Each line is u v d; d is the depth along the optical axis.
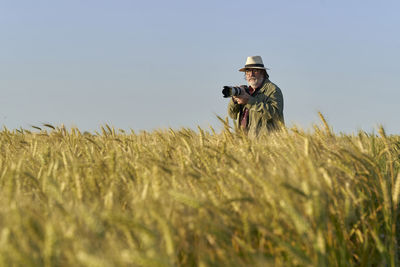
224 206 2.22
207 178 2.60
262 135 4.58
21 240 1.59
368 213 2.84
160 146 4.32
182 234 1.99
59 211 1.83
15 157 4.18
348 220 2.42
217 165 3.21
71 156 3.75
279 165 2.84
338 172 2.93
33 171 3.43
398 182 2.68
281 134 4.14
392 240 2.40
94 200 2.32
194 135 5.21
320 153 3.32
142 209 1.98
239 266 1.83
